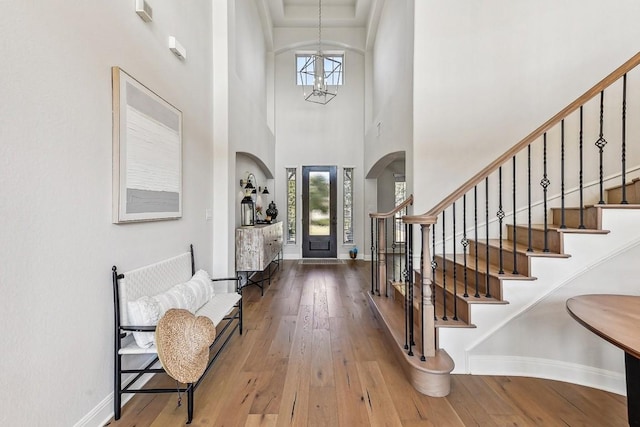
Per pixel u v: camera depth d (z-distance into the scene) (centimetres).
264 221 543
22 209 121
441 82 335
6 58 115
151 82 213
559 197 311
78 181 149
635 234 192
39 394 128
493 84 328
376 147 536
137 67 196
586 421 166
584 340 200
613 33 291
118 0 177
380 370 217
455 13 334
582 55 301
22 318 121
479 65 330
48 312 132
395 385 199
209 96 331
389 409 175
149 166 206
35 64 126
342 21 625
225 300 263
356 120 684
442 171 336
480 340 211
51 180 134
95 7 159
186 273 263
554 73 310
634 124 284
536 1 314
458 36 333
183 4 266
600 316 131
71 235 144
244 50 438
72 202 145
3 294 114
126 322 176
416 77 336
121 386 175
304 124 684
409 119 356
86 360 153
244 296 400
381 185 723
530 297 206
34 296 126
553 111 311
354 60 679
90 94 156
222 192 345
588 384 198
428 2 335
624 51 288
